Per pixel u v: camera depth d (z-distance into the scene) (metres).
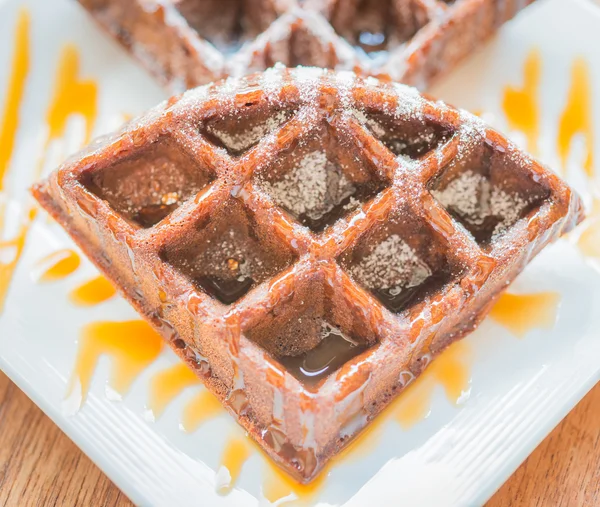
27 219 0.24
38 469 0.22
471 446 0.21
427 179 0.21
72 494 0.22
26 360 0.22
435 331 0.21
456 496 0.21
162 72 0.26
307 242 0.20
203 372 0.22
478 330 0.23
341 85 0.21
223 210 0.21
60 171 0.21
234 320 0.20
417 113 0.21
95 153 0.21
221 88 0.22
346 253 0.21
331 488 0.21
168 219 0.21
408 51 0.25
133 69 0.26
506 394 0.22
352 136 0.21
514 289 0.23
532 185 0.21
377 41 0.27
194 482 0.21
